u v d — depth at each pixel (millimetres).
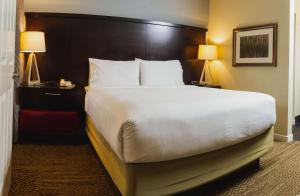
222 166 2064
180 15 4512
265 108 2457
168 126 1670
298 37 4898
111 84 3479
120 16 3947
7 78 1594
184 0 4535
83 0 3693
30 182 2121
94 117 2469
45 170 2383
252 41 4074
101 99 2348
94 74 3490
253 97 2449
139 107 1721
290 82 3686
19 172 2314
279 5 3734
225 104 2094
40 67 3508
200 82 4562
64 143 3236
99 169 2449
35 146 3078
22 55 3365
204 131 1844
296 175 2426
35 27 3461
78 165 2533
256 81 4062
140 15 4121
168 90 2949
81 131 3244
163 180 1686
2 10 1331
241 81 4285
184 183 1794
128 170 1579
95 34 3713
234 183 2229
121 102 1914
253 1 4062
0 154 1434
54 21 3521
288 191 2094
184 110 1805
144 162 1594
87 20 3660
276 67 3785
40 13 3455
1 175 1485
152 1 4207
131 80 3615
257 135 2445
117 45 3855
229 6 4438
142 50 4047
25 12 3420
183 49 4473
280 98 3754
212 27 4762
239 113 2135
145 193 1617
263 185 2197
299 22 4852
